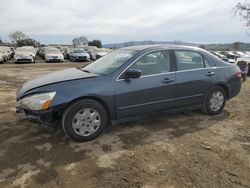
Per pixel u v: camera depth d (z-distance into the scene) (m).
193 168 3.11
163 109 4.48
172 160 3.30
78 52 25.84
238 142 3.89
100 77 3.93
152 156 3.40
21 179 2.84
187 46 4.88
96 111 3.86
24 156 3.36
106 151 3.53
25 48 24.02
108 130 4.28
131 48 4.73
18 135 4.03
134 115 4.22
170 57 4.52
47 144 3.72
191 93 4.73
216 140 3.95
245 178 2.91
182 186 2.73
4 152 3.46
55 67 17.45
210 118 5.00
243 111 5.55
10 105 5.86
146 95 4.20
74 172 2.99
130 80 4.06
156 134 4.15
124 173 2.98
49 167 3.09
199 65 4.87
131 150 3.57
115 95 3.93
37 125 4.45
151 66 4.31
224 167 3.14
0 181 2.79
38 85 3.84
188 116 5.09
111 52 5.14
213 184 2.78
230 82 5.20
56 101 3.59
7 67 16.95
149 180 2.84
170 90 4.44
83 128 3.80
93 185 2.74
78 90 3.70
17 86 8.75
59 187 2.71
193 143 3.83
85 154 3.44
